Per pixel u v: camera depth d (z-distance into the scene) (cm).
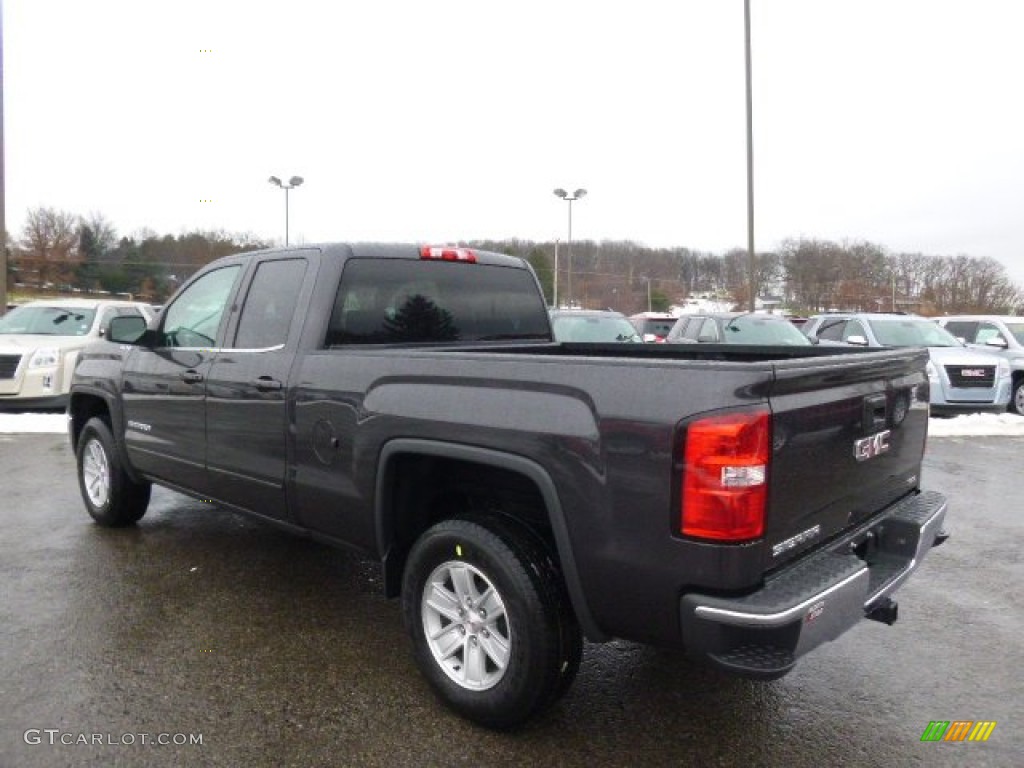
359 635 391
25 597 434
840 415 288
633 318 2323
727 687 346
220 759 284
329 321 382
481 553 299
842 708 329
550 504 279
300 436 376
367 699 329
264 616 413
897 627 416
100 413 584
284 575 475
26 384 1108
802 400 266
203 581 463
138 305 1372
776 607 241
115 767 278
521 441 285
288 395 381
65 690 331
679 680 353
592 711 324
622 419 260
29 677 342
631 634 273
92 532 559
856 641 397
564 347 501
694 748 297
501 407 293
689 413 247
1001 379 1229
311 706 322
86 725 304
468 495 352
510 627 293
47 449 888
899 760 291
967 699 338
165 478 493
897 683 352
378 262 405
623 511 261
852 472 302
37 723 305
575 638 296
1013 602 454
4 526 575
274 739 298
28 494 673
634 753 293
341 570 485
